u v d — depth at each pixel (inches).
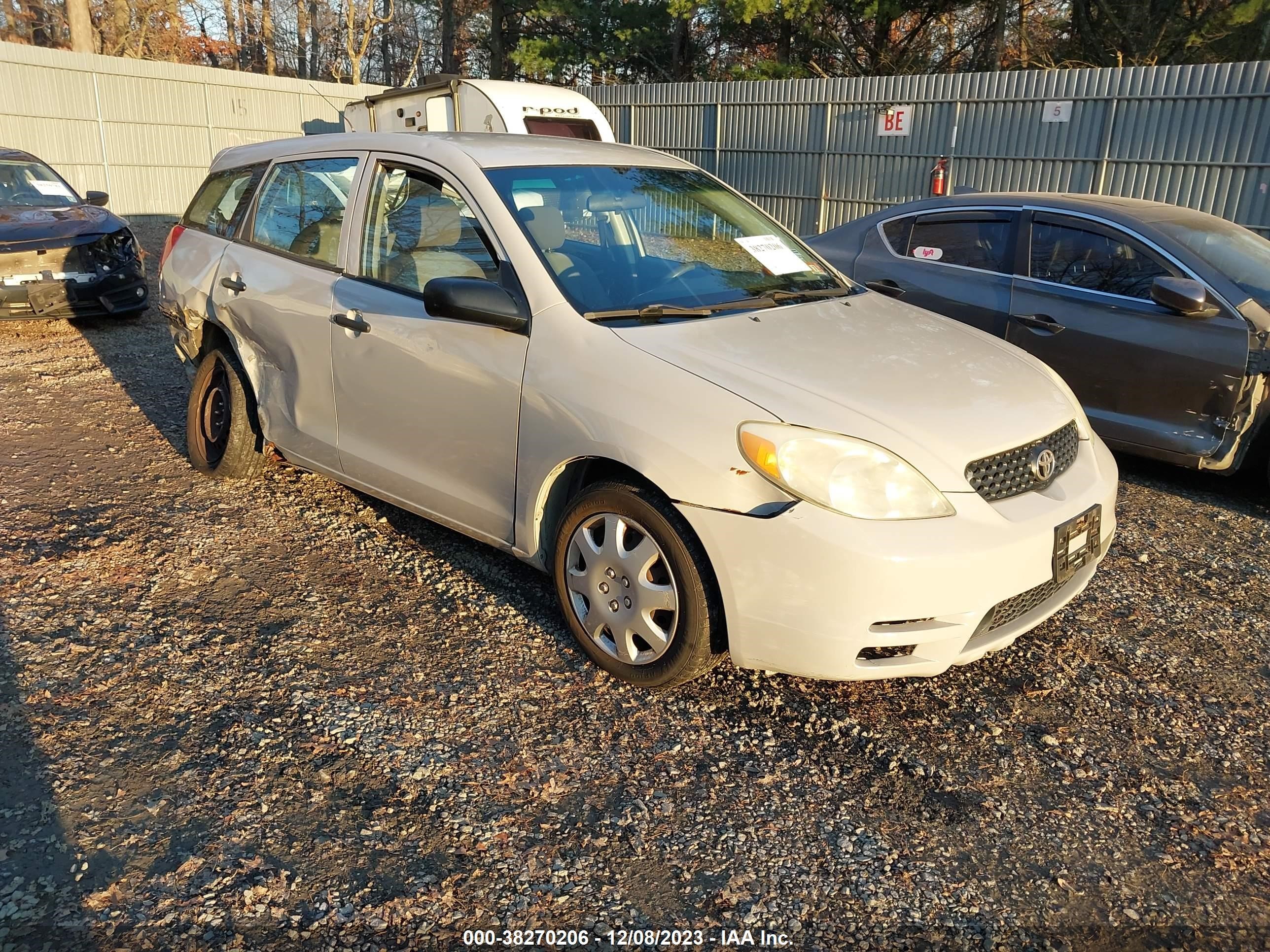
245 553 162.1
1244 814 104.7
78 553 159.6
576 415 119.3
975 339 143.3
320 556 161.6
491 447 132.2
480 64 1445.6
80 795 102.2
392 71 1720.0
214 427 195.8
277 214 175.9
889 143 600.1
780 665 110.3
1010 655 136.6
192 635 135.5
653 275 138.9
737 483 107.0
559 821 100.7
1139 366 198.4
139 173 804.0
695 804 104.0
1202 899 92.7
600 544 124.8
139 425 232.1
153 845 95.4
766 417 107.7
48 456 207.2
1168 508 197.2
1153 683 130.1
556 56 1021.8
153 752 109.7
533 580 154.0
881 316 144.9
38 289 312.0
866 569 102.3
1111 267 207.9
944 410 114.2
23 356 299.7
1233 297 189.0
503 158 145.2
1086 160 525.7
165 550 162.2
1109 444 207.0
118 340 326.6
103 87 765.9
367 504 184.2
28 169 367.6
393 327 143.6
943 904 91.3
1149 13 759.1
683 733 116.2
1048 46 894.4
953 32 965.2
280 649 132.3
